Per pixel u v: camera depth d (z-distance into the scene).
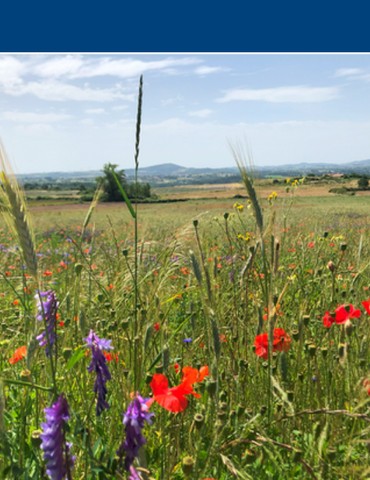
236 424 2.66
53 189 188.25
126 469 2.11
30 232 2.29
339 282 5.13
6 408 3.28
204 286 2.70
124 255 3.71
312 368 3.62
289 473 2.70
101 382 2.39
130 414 2.10
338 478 2.45
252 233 4.40
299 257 5.79
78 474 2.63
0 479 2.27
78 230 18.31
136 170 2.73
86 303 4.19
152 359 3.33
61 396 2.04
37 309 2.54
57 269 7.26
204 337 3.90
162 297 3.67
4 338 4.60
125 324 3.37
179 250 3.35
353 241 7.86
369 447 2.40
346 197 55.44
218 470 2.61
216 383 2.42
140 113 2.64
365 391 2.53
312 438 2.74
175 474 2.65
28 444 2.70
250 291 4.15
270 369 2.88
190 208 54.94
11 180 2.24
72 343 3.70
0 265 6.98
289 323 4.34
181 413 2.88
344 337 3.39
